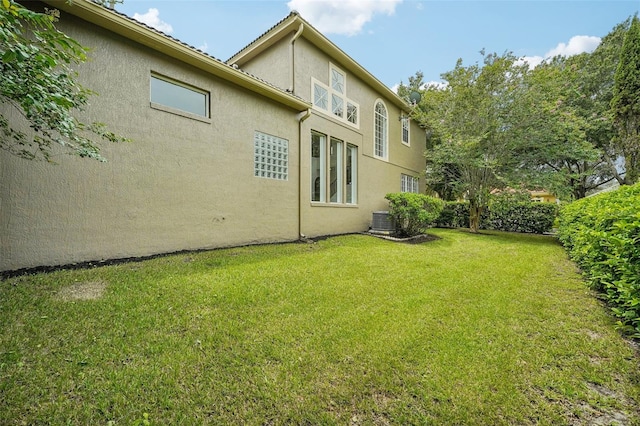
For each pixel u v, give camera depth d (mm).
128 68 5129
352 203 11227
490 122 11148
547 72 10742
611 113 13773
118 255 5012
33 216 4180
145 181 5352
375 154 12516
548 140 11023
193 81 6082
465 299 4055
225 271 4785
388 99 13406
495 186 12258
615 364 2518
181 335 2840
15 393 1965
